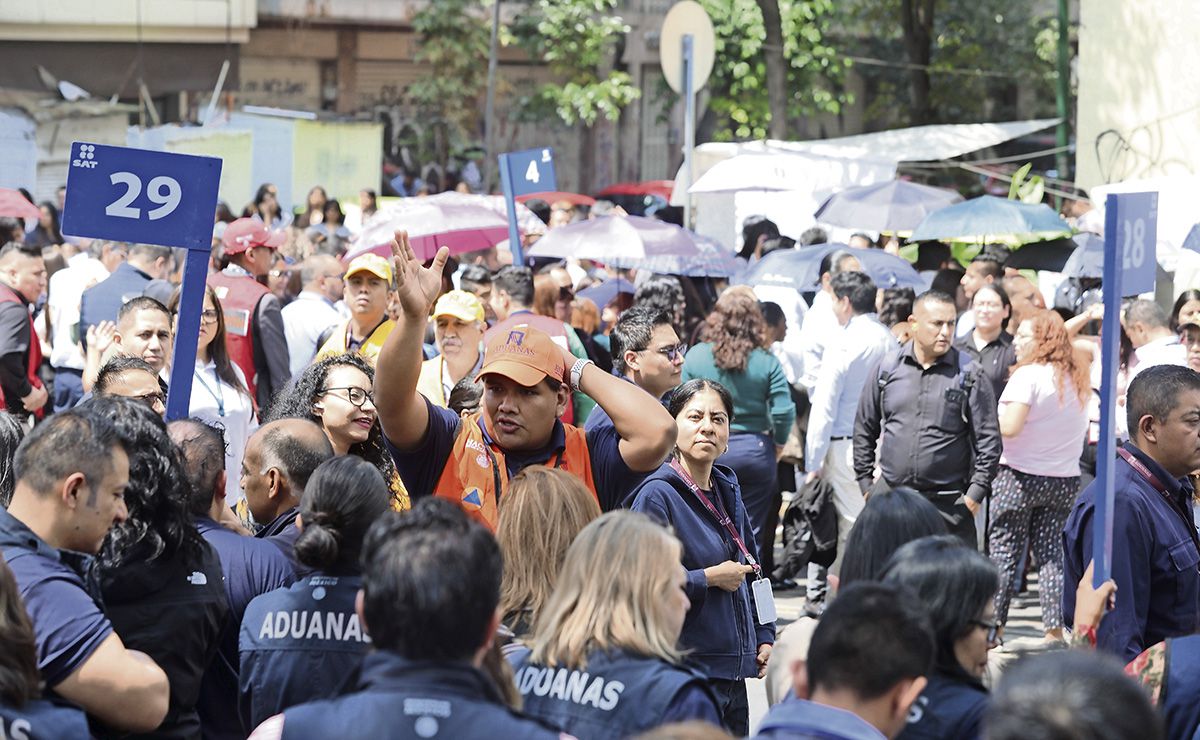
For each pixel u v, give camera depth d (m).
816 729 2.88
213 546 4.29
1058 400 8.27
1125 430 8.84
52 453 3.62
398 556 2.82
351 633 3.97
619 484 4.98
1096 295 11.62
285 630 3.99
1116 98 17.78
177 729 3.97
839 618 2.96
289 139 25.31
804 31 26.97
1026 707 2.39
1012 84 30.28
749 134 27.28
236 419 7.16
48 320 11.33
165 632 3.93
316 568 4.04
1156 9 17.19
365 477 4.06
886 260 12.84
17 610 3.18
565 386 4.87
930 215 13.02
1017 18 29.64
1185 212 12.15
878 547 3.92
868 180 16.66
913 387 8.16
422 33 28.67
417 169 29.09
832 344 8.93
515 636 3.92
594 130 30.81
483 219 12.06
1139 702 2.41
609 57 30.75
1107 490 4.62
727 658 5.30
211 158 5.02
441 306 7.61
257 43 27.70
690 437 5.57
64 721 3.19
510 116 29.67
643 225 12.20
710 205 18.36
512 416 4.75
